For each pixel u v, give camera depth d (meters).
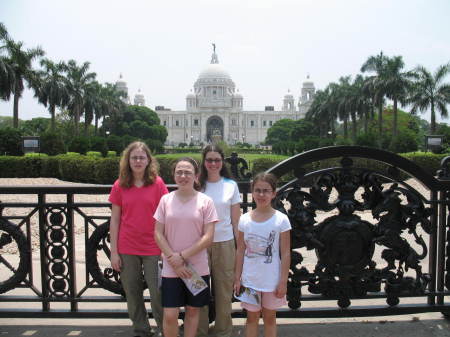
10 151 31.36
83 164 24.50
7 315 4.41
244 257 3.83
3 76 37.00
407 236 9.06
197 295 3.65
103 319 4.70
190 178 3.67
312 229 4.30
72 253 4.38
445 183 4.35
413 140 31.56
